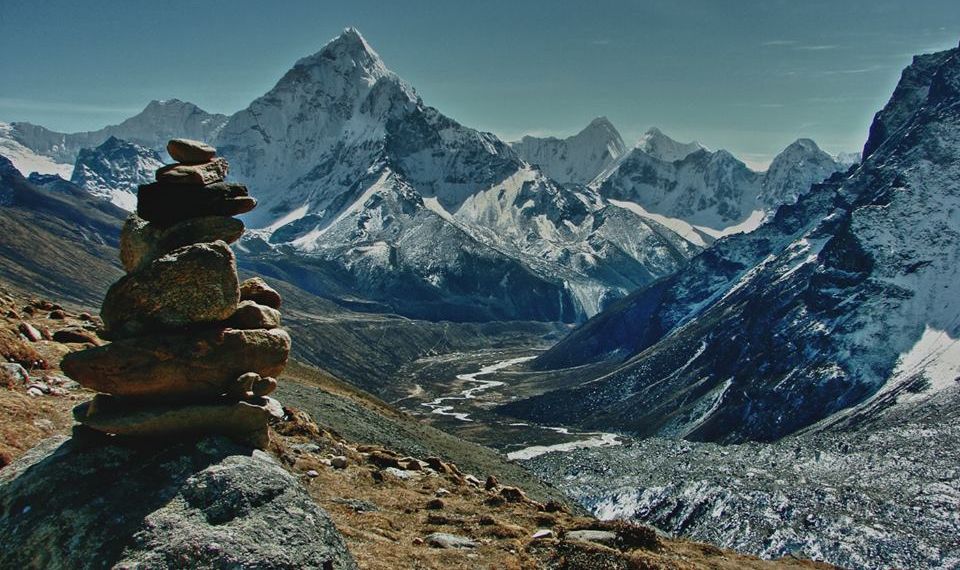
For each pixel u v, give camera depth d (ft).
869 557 366.84
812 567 115.65
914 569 352.28
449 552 89.35
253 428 72.18
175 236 75.56
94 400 71.82
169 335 71.51
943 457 495.41
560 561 91.15
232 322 76.07
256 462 66.54
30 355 132.16
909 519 402.31
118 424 68.18
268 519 61.52
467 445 346.33
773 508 431.84
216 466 64.59
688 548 110.73
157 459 66.49
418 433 315.58
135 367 70.08
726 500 450.30
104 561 58.18
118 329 72.95
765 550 395.34
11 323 147.95
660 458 613.93
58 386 126.52
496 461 324.60
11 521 63.46
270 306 83.71
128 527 60.03
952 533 381.19
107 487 64.13
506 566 87.40
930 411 652.07
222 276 73.72
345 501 106.42
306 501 64.85
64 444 70.90
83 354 70.54
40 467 67.15
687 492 473.26
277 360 75.97
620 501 492.54
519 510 115.55
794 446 593.83
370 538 90.74
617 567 90.74
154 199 76.84
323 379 387.14
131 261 77.56
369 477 123.44
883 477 478.18
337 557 62.54
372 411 309.22
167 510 60.75
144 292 71.92
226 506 61.62
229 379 73.05
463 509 111.34
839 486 458.50
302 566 59.67
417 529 98.68
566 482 568.41
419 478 132.16
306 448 131.34
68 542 60.18
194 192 76.69
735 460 572.92
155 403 71.20
